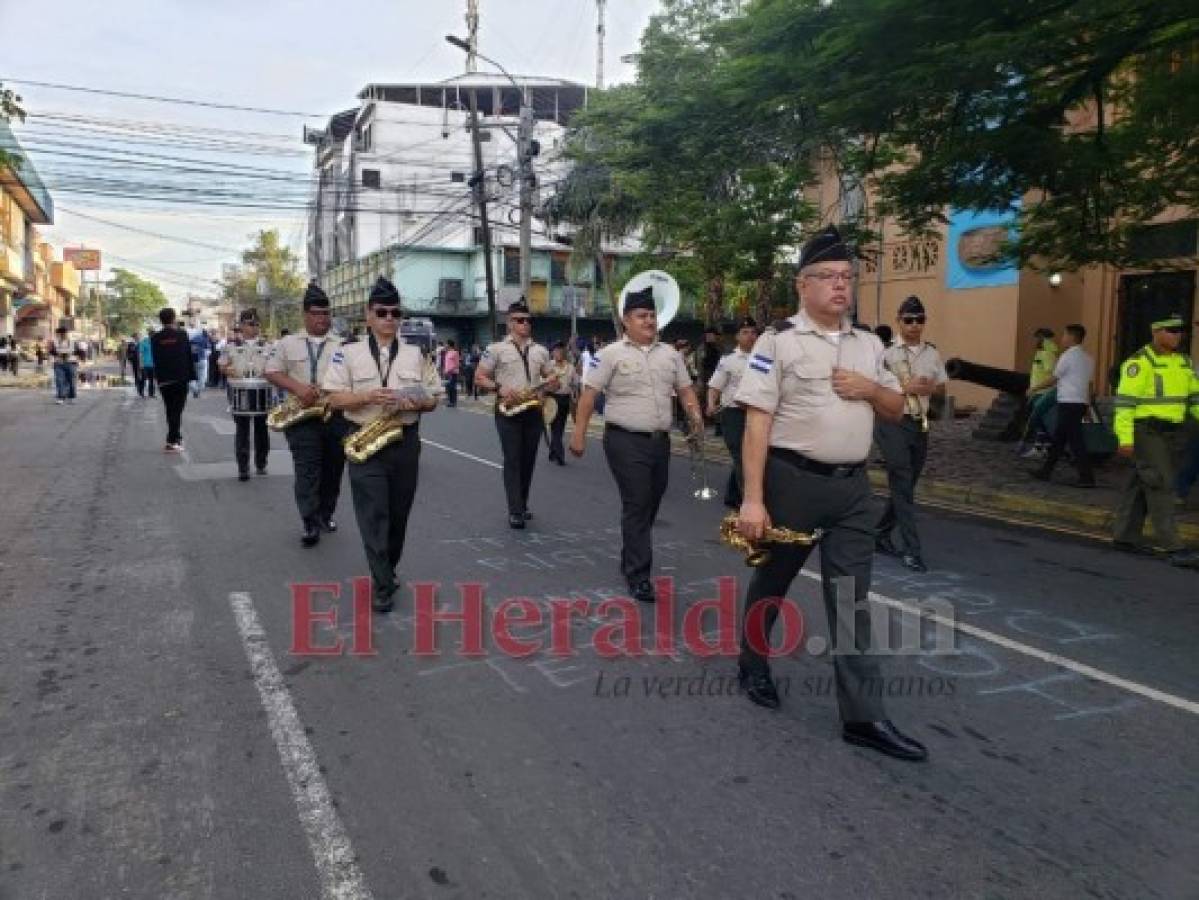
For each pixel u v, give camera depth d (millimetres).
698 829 3176
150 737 3832
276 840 3082
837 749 3799
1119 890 2857
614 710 4160
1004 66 7926
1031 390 12547
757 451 3791
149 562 6684
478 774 3549
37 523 7988
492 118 52312
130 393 25469
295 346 7199
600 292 42938
